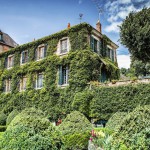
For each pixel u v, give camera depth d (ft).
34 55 91.30
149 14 79.25
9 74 100.17
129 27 80.23
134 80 60.18
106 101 62.95
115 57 97.14
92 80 71.87
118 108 60.18
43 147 22.08
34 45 92.43
